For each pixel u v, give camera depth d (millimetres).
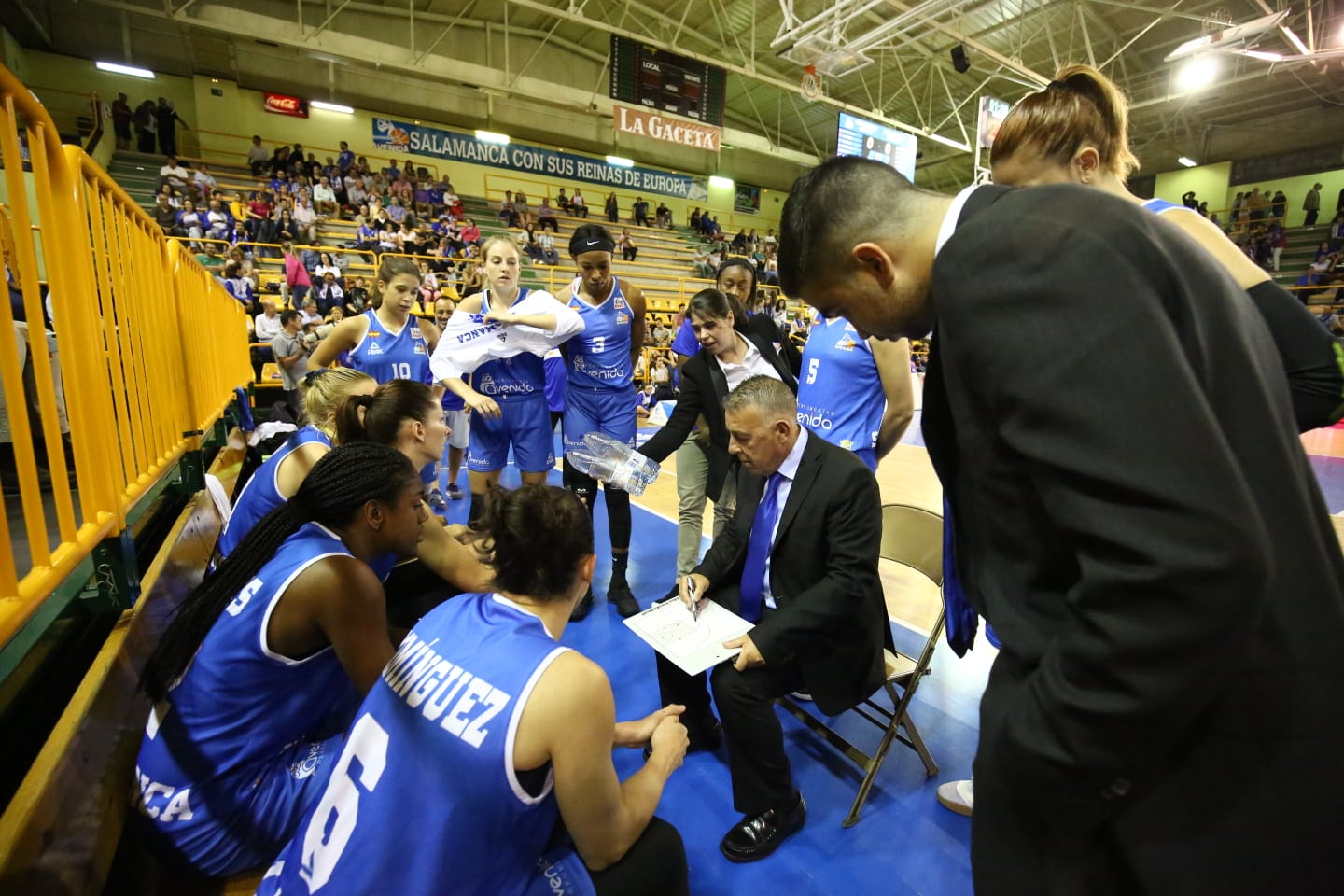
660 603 1981
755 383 1776
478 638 1047
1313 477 636
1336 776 567
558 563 1082
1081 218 559
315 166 14602
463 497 5000
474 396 2777
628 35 11234
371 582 1311
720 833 1787
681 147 20656
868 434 2473
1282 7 11102
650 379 11133
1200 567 469
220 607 1234
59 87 13117
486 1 14453
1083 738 558
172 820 1225
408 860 934
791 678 1755
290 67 14766
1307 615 566
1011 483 633
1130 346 504
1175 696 505
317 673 1319
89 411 1399
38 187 1258
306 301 9531
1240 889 579
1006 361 557
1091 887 647
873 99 17344
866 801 1903
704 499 3090
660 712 1464
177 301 2416
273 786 1319
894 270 759
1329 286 14547
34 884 852
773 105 18859
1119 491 496
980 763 710
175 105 14062
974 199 690
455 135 16953
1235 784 582
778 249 856
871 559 1734
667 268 18391
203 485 2537
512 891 1024
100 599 1457
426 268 12531
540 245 15930
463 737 945
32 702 1337
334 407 2109
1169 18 12031
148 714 1408
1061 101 1088
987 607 715
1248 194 18609
